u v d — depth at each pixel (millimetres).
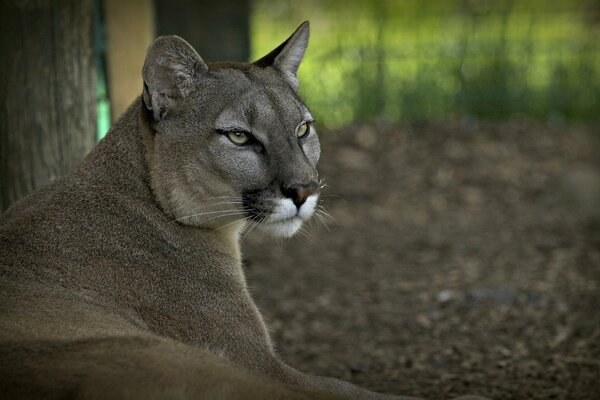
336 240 15344
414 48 22781
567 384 9359
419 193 17906
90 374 5703
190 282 7680
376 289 13023
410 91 22562
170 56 7734
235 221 7957
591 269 13578
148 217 7734
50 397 5547
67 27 9805
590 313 11617
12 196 9742
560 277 13180
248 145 7762
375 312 12117
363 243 15211
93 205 7637
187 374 5781
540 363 9984
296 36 8422
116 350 6066
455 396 9180
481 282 13031
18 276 7035
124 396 5520
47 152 9805
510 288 12648
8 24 9539
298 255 14609
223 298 7738
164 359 5973
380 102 22500
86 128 10055
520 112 22531
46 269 7176
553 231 15672
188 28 19266
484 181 18484
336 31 23609
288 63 8453
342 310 12281
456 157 19656
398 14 23453
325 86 22766
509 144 20406
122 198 7734
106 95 12086
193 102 7781
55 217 7488
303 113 8078
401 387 9539
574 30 22922
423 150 20000
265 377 6383
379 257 14516
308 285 13312
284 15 23953
